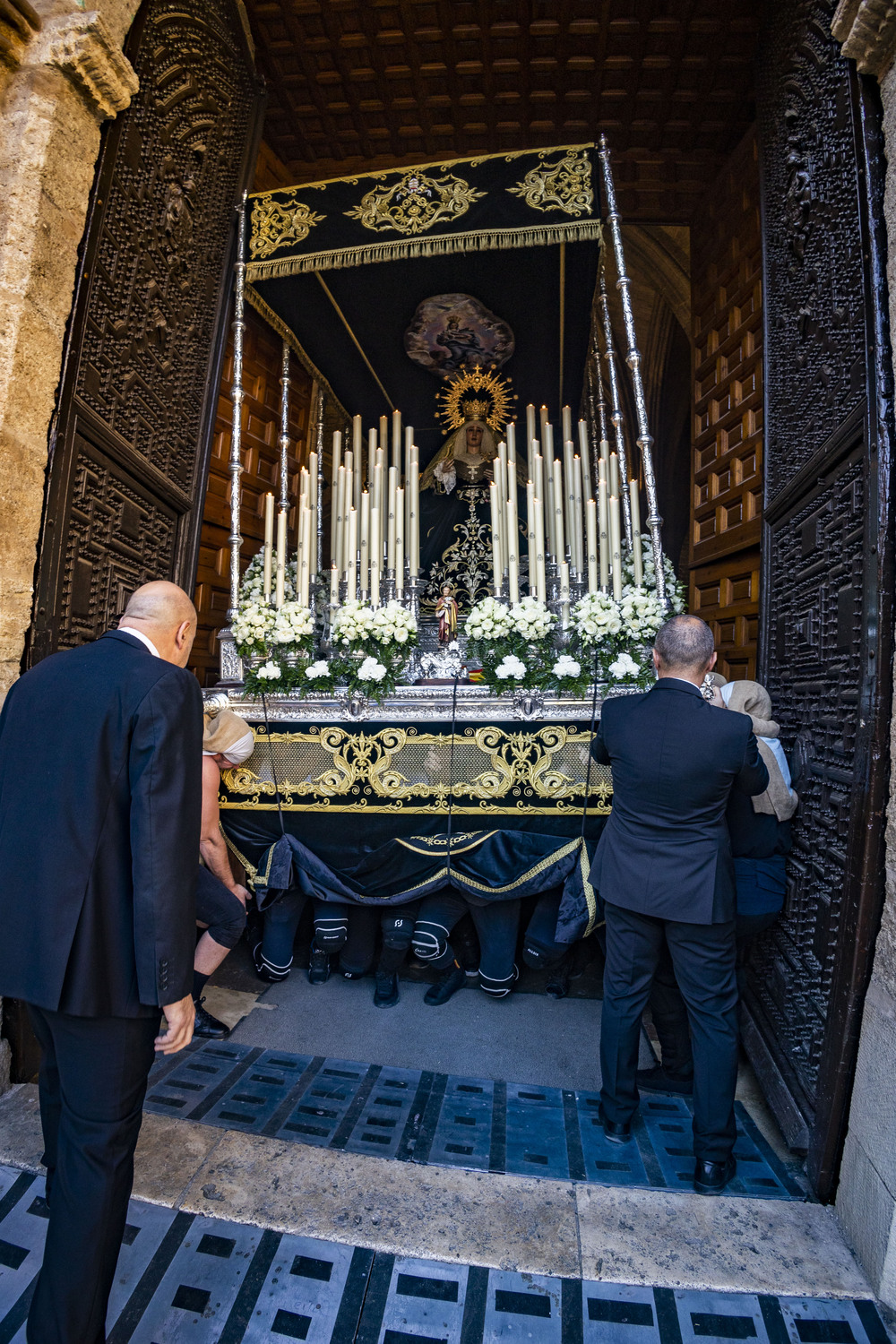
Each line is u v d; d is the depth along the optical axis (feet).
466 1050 8.97
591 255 12.43
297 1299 5.22
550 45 14.44
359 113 16.24
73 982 4.30
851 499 7.38
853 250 7.71
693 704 6.70
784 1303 5.27
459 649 11.00
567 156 11.51
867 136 6.59
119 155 9.52
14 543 7.66
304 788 9.91
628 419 25.64
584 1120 7.49
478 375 15.96
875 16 6.15
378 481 11.75
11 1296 5.20
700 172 17.02
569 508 12.04
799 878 8.04
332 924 10.02
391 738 9.77
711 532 15.53
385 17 13.91
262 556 12.36
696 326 17.19
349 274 13.04
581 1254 5.60
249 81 13.52
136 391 10.39
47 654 8.11
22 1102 7.17
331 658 10.79
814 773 7.91
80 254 8.55
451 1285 5.34
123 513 10.02
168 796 4.47
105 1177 4.36
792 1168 6.83
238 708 10.10
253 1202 6.01
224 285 12.80
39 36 8.04
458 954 10.94
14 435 7.64
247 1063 8.40
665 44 14.30
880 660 6.07
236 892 9.67
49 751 4.58
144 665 4.77
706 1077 6.42
